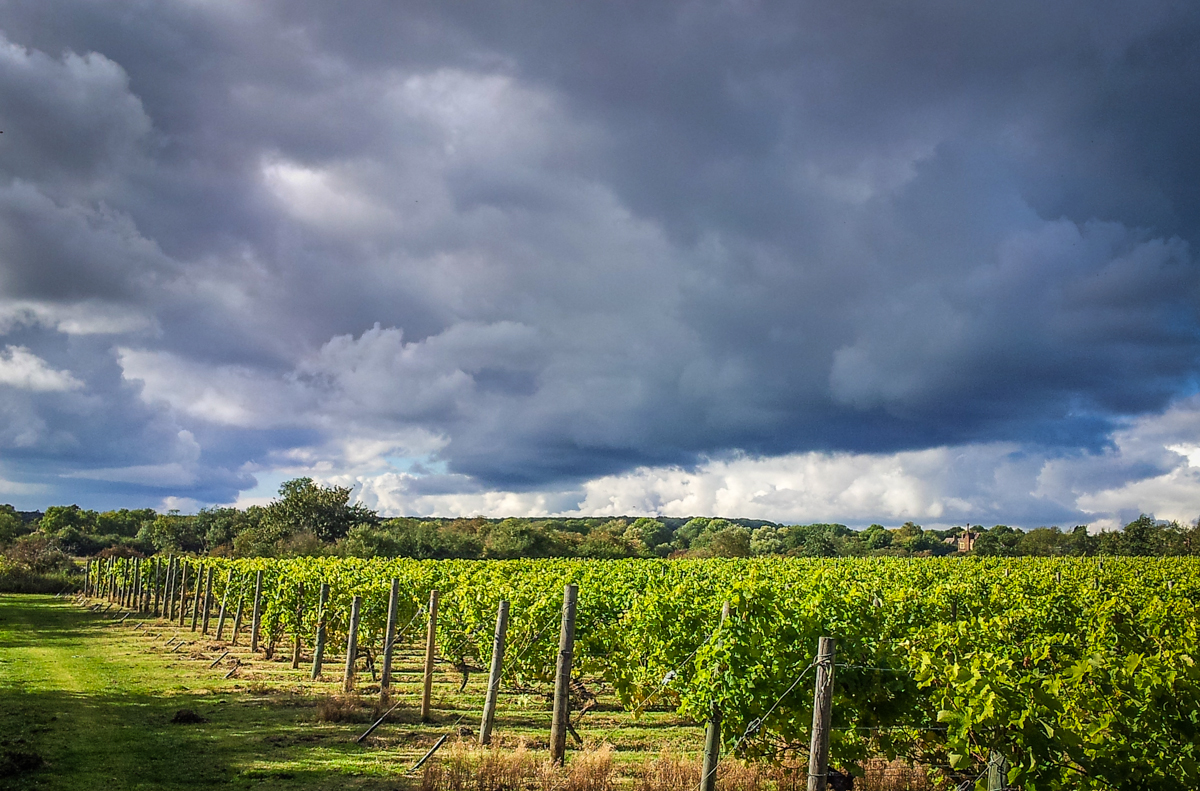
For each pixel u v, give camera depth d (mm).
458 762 8703
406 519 64562
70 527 74312
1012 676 6551
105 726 11422
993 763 5848
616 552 61969
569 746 10719
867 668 7527
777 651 7746
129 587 35594
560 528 97250
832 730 7625
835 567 27062
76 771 9094
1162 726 5871
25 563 46156
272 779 8977
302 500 61625
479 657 15258
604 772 8602
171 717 12242
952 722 6043
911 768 8586
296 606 18938
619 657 12141
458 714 12852
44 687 14289
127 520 114875
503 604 11039
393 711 12742
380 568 24656
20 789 8320
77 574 47438
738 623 8055
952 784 7641
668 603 11055
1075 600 12984
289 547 48969
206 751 10219
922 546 87875
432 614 12758
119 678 15805
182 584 28531
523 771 8773
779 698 7559
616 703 14320
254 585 24234
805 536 85438
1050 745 5566
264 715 12570
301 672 17781
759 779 8445
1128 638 9398
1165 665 6246
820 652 6410
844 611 9180
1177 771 5668
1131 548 63625
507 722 12320
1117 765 5578
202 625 26594
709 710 7934
